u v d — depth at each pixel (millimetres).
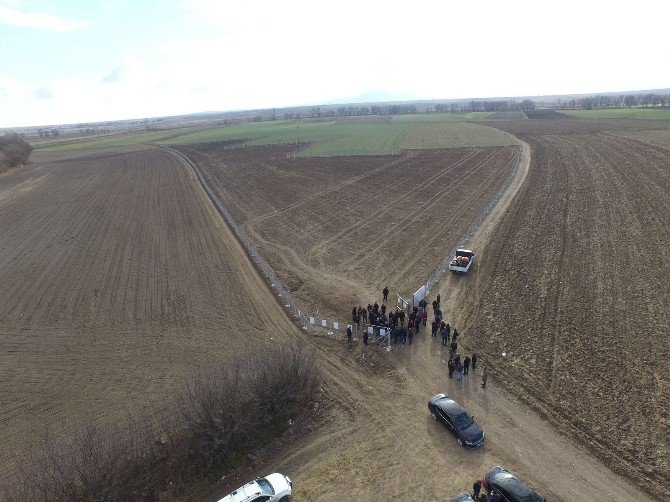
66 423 23438
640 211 48688
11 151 128750
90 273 43562
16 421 23891
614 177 63812
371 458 20297
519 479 18078
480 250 42312
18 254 50219
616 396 22328
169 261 45344
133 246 50438
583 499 17500
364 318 31484
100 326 33500
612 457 19109
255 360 23875
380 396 24312
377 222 53219
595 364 24781
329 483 19141
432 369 26203
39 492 17484
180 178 88812
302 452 20906
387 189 68125
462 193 62594
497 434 21016
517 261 38969
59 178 98625
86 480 17328
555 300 31875
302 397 23703
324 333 30828
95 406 24688
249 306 35281
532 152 89812
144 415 23516
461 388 24328
